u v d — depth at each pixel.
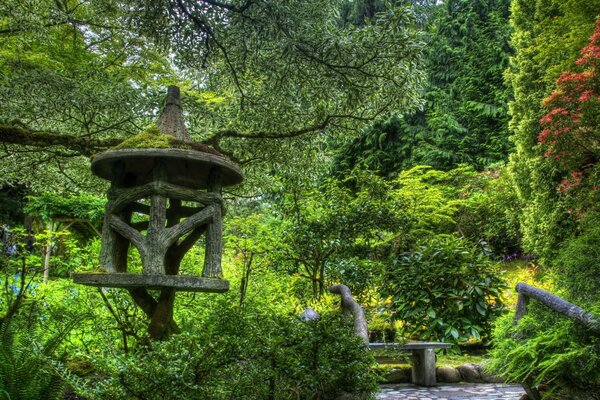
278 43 4.00
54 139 3.66
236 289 4.75
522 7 9.41
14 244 3.97
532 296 3.33
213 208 2.95
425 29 4.28
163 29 4.11
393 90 4.23
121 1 4.48
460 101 15.73
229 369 2.29
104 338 3.32
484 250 7.60
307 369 2.36
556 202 8.37
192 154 2.83
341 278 5.84
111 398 2.14
